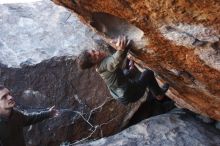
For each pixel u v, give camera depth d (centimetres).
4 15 707
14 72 625
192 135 534
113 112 661
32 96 633
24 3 741
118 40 356
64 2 340
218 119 520
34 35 681
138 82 454
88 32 663
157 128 550
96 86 644
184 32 294
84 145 540
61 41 664
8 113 386
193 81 404
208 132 546
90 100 649
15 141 396
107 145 530
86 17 354
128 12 296
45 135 637
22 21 703
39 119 437
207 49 304
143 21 302
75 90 644
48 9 727
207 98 441
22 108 626
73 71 636
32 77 630
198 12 254
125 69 497
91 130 662
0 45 655
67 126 645
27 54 645
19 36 677
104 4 304
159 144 519
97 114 655
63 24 695
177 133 538
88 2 315
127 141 529
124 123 673
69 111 644
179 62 365
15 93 627
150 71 465
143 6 276
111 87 428
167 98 673
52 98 639
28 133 627
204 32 280
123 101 437
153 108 676
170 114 589
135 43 361
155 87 472
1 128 381
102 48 544
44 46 659
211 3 234
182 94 494
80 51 640
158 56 373
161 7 266
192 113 593
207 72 354
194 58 335
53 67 633
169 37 314
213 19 255
